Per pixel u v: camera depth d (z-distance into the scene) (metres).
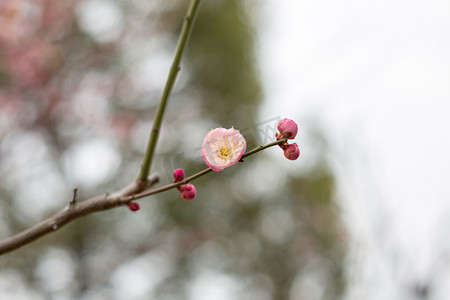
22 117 2.27
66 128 2.41
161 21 2.59
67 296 2.51
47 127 2.33
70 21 2.26
